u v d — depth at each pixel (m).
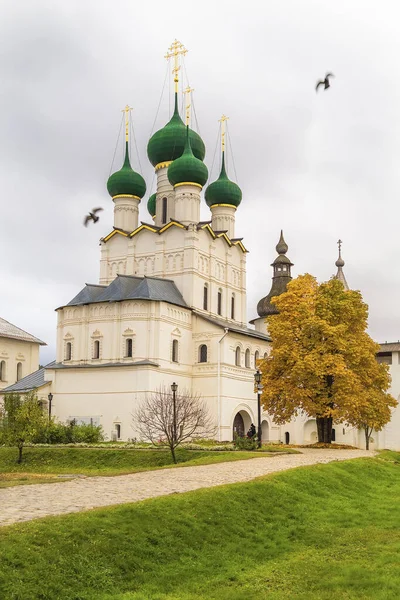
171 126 93.56
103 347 77.94
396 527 26.09
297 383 59.47
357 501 32.31
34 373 86.00
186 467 38.56
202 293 87.25
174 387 54.72
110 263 92.00
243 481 30.34
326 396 59.41
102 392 75.56
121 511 21.75
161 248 87.62
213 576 19.58
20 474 40.28
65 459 56.50
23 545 17.66
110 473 37.75
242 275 96.94
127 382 74.44
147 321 76.62
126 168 94.12
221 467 38.06
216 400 80.38
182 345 81.31
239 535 23.66
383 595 17.66
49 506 22.75
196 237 86.44
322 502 30.92
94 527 19.98
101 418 75.00
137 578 18.58
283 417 60.62
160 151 93.19
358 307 62.31
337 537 24.62
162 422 59.66
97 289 82.62
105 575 18.02
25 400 60.19
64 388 77.88
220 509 25.08
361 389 59.19
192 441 68.75
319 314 60.56
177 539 21.41
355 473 39.78
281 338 61.22
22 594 15.84
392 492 36.28
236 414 84.56
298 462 41.50
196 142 93.81
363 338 61.66
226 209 97.25
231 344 84.12
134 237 90.31
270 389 60.34
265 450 52.97
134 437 72.25
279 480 32.03
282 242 114.06
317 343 59.50
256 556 21.84
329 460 43.78
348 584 18.72
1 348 95.94
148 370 73.56
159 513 22.67
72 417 76.50
